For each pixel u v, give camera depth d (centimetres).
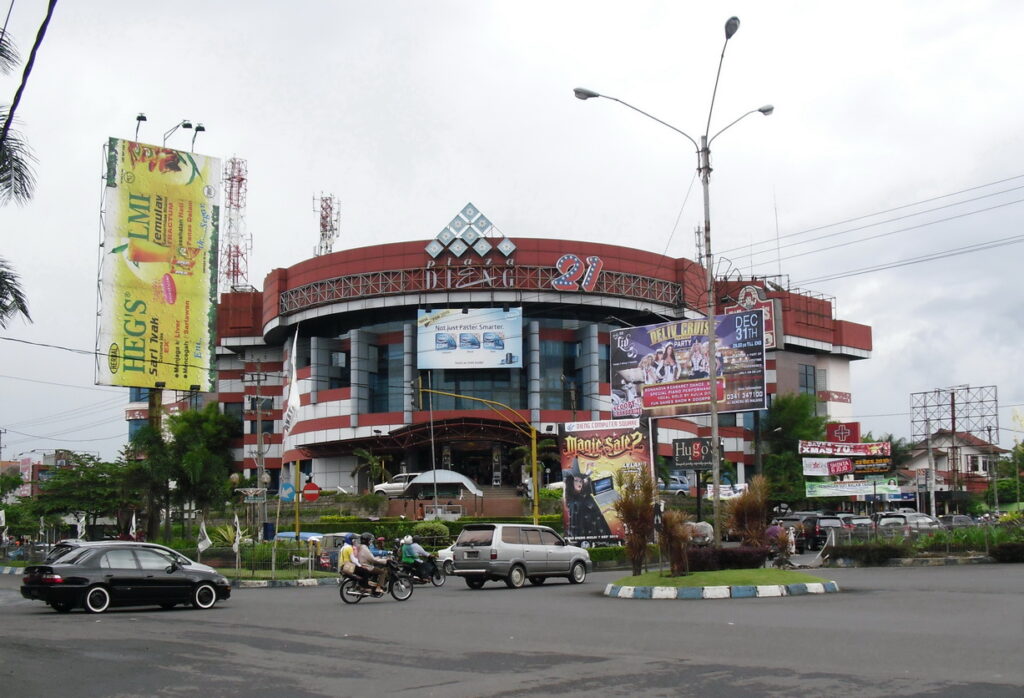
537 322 8025
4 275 1441
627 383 4897
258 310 9938
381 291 8106
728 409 4506
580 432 4331
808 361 10706
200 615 2170
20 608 2483
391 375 8375
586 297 8050
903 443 10369
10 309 1443
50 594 2212
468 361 7825
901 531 3844
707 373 4575
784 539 3175
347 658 1376
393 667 1283
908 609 1864
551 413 7944
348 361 8788
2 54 1316
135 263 6391
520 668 1248
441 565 3972
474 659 1342
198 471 5072
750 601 2155
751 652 1326
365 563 2586
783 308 10131
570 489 4297
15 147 1371
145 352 6344
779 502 8462
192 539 5428
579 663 1273
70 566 2252
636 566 2719
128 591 2277
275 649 1488
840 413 10875
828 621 1681
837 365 10981
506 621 1878
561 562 3206
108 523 6844
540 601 2402
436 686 1128
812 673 1134
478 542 3077
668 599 2294
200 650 1481
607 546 4375
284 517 7131
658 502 2780
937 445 10331
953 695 979
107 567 2277
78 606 2294
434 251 8019
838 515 5644
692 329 4678
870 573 3092
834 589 2377
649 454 4259
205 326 6575
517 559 3077
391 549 4659
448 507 6531
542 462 7538
